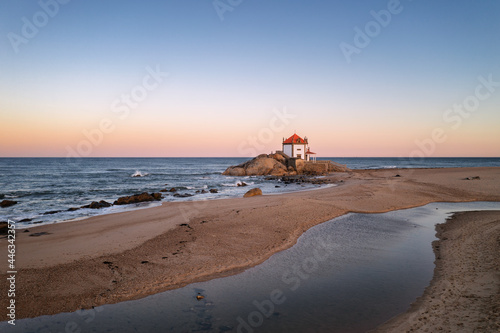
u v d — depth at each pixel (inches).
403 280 405.4
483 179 1686.8
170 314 324.8
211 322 307.4
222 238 600.7
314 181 1967.3
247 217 783.1
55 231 646.5
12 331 292.4
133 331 291.9
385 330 281.0
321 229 698.8
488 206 1000.2
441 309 309.6
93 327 300.0
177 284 399.2
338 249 551.8
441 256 493.7
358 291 374.9
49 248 529.3
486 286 346.9
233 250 533.0
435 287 371.2
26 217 820.0
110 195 1322.6
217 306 342.0
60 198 1213.7
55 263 458.3
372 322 299.1
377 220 795.4
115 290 378.6
